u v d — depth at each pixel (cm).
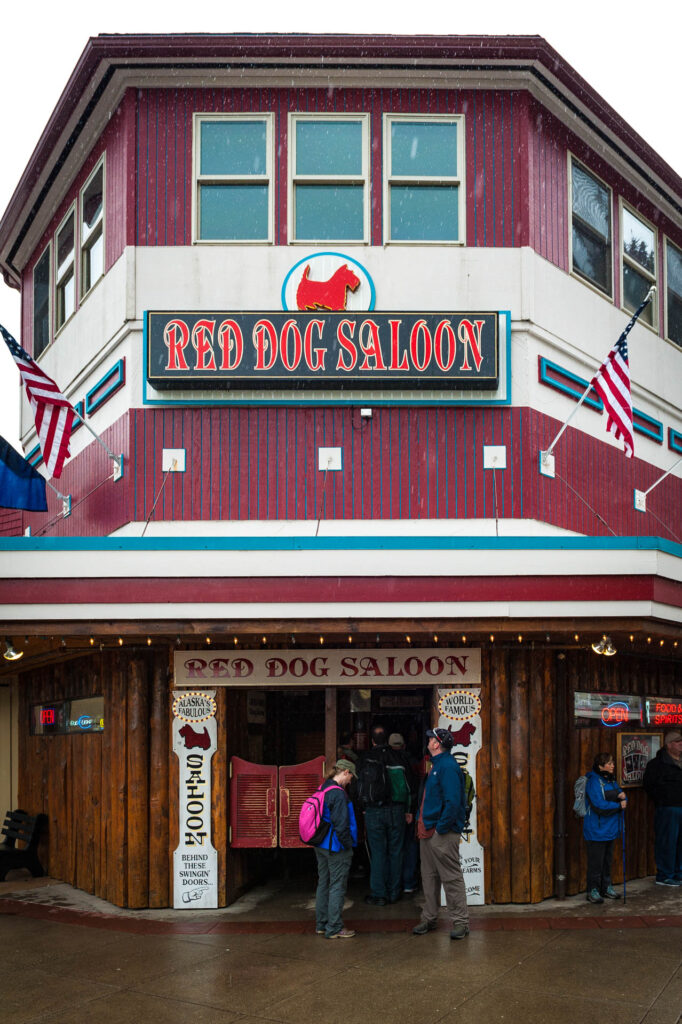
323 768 1086
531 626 970
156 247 1165
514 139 1190
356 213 1179
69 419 1141
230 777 1077
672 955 848
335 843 918
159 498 1136
